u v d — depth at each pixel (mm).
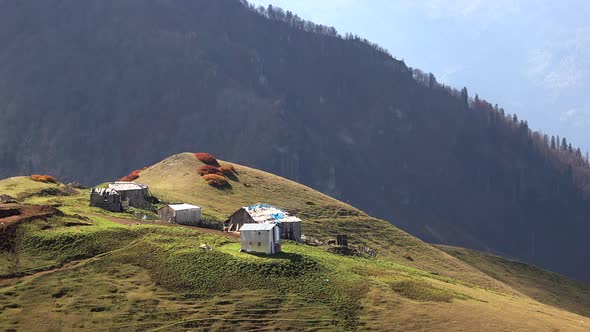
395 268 94688
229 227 100938
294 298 70875
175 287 71312
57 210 87312
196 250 79250
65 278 70625
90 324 63250
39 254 74750
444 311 70625
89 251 77062
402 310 70000
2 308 63875
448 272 117625
